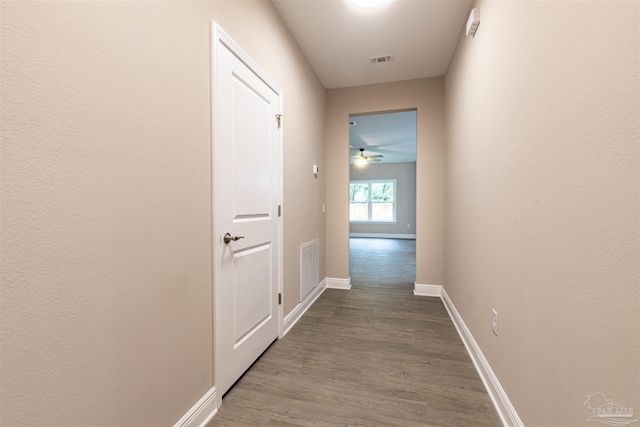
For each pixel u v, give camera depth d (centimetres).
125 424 94
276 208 217
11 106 65
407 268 500
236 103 162
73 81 78
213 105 138
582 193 82
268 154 204
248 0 176
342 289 364
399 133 617
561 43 92
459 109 243
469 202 207
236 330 163
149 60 102
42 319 72
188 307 123
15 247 66
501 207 145
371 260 583
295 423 134
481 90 179
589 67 79
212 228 139
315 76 320
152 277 104
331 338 225
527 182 117
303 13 223
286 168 237
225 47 150
